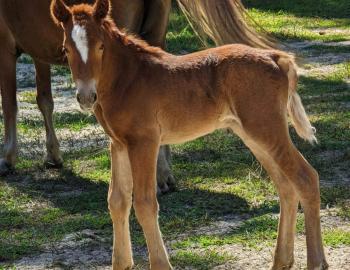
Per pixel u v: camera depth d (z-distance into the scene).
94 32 6.84
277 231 7.96
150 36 10.12
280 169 7.20
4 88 11.20
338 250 8.05
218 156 11.44
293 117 7.29
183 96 7.19
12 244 8.60
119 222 7.40
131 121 7.11
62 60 10.55
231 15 9.12
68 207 9.71
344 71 16.92
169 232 8.74
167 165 10.09
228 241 8.39
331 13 26.20
